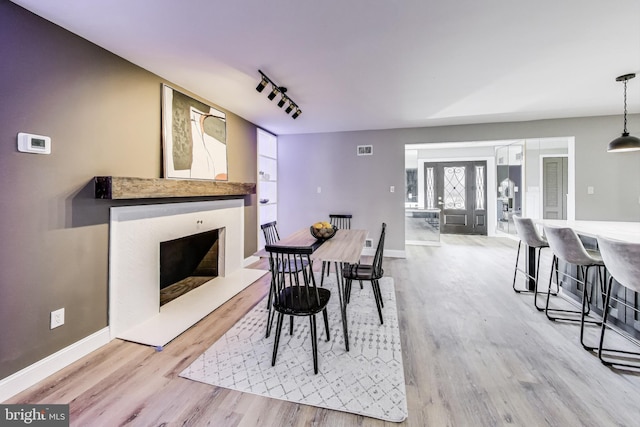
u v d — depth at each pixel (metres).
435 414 1.43
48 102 1.75
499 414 1.43
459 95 3.19
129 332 2.23
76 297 1.90
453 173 7.28
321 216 5.26
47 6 1.61
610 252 1.76
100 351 2.00
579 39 2.05
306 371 1.78
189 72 2.54
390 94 3.15
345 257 2.11
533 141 5.86
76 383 1.67
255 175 4.51
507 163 6.64
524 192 6.11
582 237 2.78
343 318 2.04
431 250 5.45
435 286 3.38
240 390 1.61
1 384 1.52
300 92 3.09
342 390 1.61
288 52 2.22
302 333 2.27
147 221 2.43
